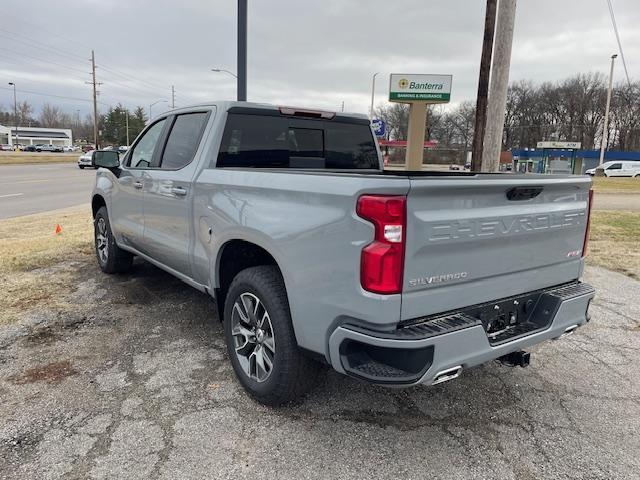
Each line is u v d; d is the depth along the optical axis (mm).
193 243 3818
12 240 7996
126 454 2645
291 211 2754
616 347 4238
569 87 80000
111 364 3691
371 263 2334
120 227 5324
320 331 2621
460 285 2604
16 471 2494
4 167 39375
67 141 125938
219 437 2811
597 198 19547
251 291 3098
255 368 3217
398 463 2625
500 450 2764
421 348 2336
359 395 3320
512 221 2752
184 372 3586
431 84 23484
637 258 7555
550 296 3043
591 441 2869
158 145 4602
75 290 5398
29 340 4078
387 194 2307
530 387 3510
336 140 4566
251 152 3996
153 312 4777
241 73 8453
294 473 2525
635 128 74188
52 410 3053
